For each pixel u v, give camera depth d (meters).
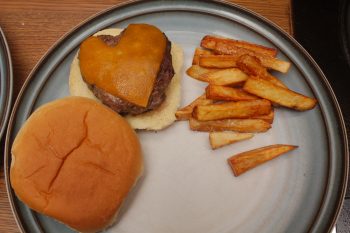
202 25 0.33
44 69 0.31
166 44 0.28
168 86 0.30
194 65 0.31
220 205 0.28
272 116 0.29
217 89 0.29
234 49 0.31
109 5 0.35
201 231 0.28
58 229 0.27
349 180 0.29
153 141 0.30
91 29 0.32
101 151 0.25
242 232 0.27
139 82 0.27
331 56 0.32
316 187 0.28
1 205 0.29
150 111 0.29
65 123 0.26
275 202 0.28
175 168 0.29
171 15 0.33
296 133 0.30
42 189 0.24
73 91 0.30
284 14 0.34
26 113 0.30
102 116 0.26
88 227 0.25
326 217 0.27
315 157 0.29
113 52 0.27
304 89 0.31
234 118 0.29
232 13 0.33
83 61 0.28
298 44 0.31
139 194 0.28
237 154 0.29
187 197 0.28
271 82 0.29
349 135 0.30
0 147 0.30
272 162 0.29
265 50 0.31
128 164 0.26
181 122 0.30
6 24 0.34
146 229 0.28
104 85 0.27
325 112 0.30
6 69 0.30
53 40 0.34
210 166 0.29
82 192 0.24
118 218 0.28
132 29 0.28
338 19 0.33
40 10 0.34
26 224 0.27
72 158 0.25
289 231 0.27
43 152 0.25
